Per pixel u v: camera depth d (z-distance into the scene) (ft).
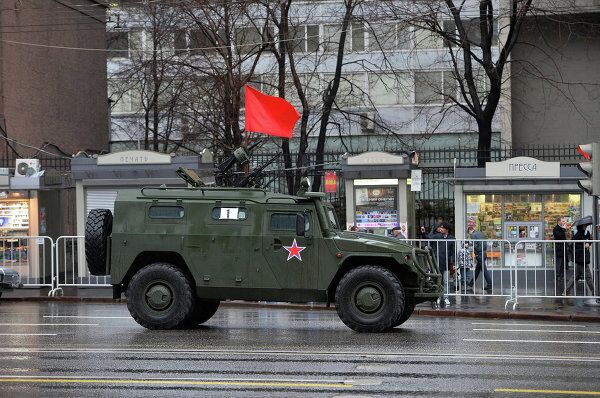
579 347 68.95
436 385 52.49
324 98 183.62
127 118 254.68
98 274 84.38
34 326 84.69
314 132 242.78
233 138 173.37
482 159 156.66
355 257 81.25
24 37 191.21
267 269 81.66
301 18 234.79
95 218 83.25
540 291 110.01
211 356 63.82
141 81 210.18
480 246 111.86
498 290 113.80
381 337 75.82
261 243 81.82
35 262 133.08
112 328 82.89
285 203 82.17
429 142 241.14
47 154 197.06
